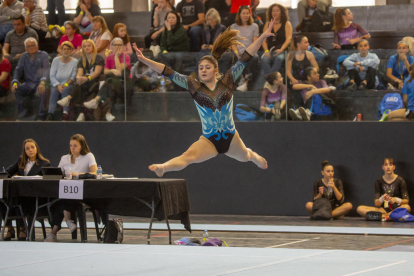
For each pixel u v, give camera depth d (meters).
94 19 19.69
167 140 17.80
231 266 7.32
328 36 20.73
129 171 18.00
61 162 12.87
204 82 8.25
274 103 17.22
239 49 18.22
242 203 17.59
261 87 17.22
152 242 11.34
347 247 10.23
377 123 16.70
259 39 8.33
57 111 18.11
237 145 8.39
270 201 17.41
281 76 17.08
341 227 13.64
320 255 8.40
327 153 17.05
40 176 12.10
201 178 17.88
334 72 16.83
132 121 17.94
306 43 17.44
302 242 11.05
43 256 8.49
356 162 16.88
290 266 7.26
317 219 15.63
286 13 19.30
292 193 17.27
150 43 21.11
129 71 17.69
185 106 17.66
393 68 16.44
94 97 17.94
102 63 17.73
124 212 11.64
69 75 17.91
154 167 7.40
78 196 10.86
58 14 22.22
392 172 15.80
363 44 17.00
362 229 13.13
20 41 20.23
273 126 17.31
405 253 8.58
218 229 13.53
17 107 18.27
